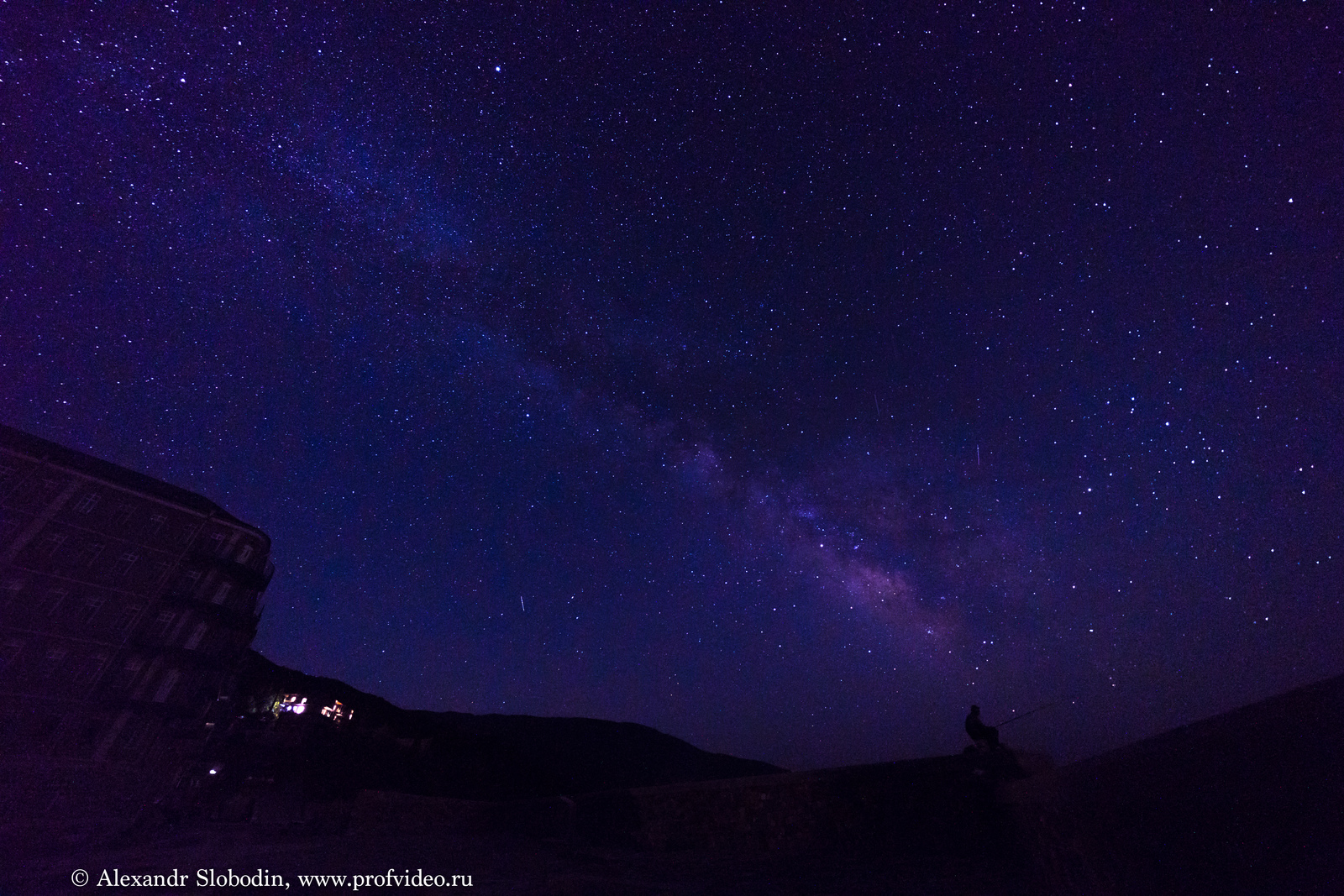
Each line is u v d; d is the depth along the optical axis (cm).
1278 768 215
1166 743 269
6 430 3059
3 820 2234
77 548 2997
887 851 936
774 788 1132
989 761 955
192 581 3328
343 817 1778
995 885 684
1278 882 200
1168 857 248
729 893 799
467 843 1269
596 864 1025
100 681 2866
